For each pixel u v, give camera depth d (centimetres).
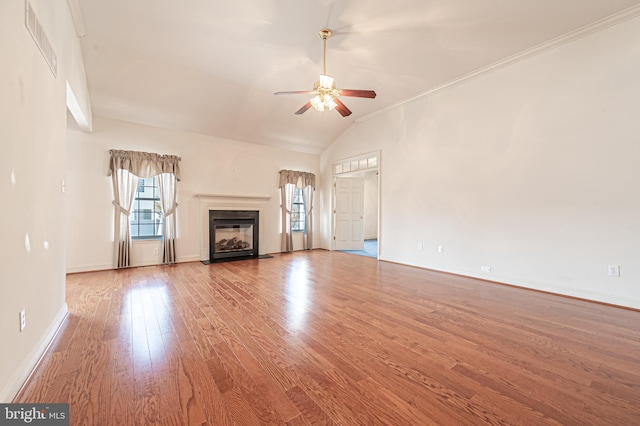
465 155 421
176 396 146
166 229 494
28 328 164
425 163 477
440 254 455
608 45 294
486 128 396
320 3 281
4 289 135
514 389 154
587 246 310
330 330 229
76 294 320
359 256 611
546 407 140
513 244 369
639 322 248
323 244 727
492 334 223
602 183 299
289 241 661
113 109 436
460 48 351
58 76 223
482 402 143
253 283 374
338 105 327
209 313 264
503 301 305
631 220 283
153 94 429
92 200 433
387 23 309
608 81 295
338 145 673
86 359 181
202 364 177
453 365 178
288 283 376
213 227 549
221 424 127
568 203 323
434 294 330
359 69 407
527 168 355
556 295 328
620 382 161
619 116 288
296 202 696
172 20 305
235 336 217
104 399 142
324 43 332
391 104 523
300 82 438
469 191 416
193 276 411
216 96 460
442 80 430
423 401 144
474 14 292
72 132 419
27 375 159
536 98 346
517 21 300
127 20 304
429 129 470
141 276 408
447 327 237
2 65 131
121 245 451
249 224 602
